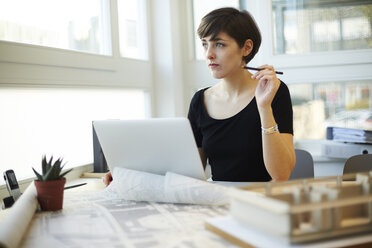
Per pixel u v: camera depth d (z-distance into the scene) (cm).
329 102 265
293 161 153
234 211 92
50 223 110
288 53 268
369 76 256
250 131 166
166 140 128
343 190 88
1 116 171
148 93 273
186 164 129
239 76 171
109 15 234
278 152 145
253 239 82
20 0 181
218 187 119
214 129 172
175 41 276
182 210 117
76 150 214
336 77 260
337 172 254
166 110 278
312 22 263
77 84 205
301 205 78
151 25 275
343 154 238
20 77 173
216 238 91
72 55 201
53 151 199
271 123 144
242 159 167
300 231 79
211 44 158
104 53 236
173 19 274
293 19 266
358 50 256
